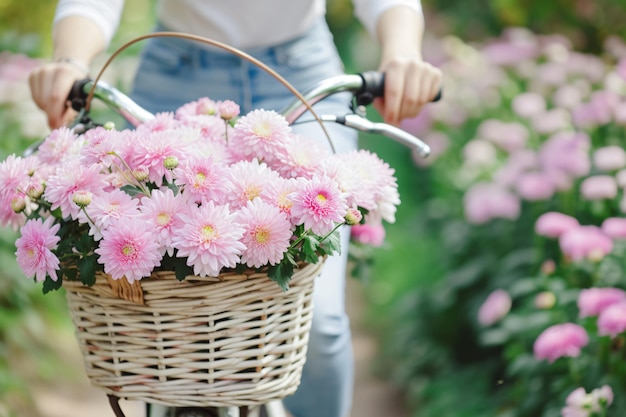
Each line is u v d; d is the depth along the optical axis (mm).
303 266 1827
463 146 6625
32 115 5066
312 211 1723
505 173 4551
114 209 1699
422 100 2156
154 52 2631
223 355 1766
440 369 4777
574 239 3510
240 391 1792
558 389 3426
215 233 1654
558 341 3146
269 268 1734
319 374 2213
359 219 1814
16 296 4555
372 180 1955
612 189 3990
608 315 3057
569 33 7051
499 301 3805
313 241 1737
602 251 3477
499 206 4461
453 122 6500
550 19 7031
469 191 5285
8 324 4406
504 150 5617
